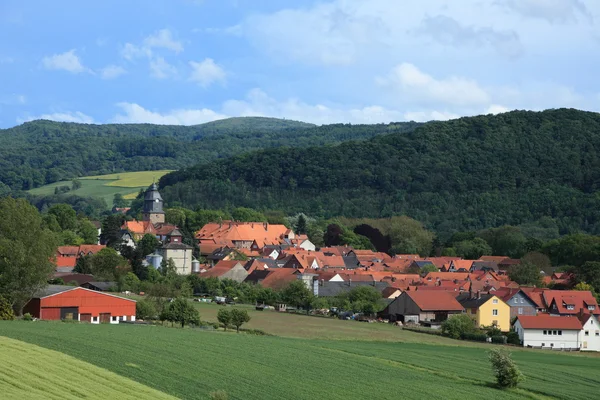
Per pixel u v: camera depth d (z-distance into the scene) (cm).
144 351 9694
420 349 12738
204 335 11950
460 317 15788
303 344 12000
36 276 13512
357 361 10644
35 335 10119
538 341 15225
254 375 8981
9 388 6900
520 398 9150
